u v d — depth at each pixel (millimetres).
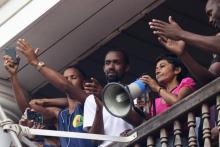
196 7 15141
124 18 15156
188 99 11906
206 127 11703
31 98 16375
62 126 13797
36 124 14297
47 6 15039
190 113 11883
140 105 12680
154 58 15727
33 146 12133
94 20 15188
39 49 15625
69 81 14000
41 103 14477
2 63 15773
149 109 12672
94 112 13352
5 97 15914
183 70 12867
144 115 12672
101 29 15336
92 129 13008
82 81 14305
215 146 11758
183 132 12016
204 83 12227
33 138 13992
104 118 13133
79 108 13789
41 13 15109
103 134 13016
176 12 15211
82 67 15961
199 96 11820
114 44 15594
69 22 15227
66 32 15391
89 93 13469
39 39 15500
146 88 12469
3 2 15617
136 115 12695
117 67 13586
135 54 15742
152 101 12688
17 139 11945
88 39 15516
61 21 15219
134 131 12336
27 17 15305
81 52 15734
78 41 15555
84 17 15133
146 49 15656
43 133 12086
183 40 12125
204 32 15609
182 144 11945
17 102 14641
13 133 11984
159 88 12375
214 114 12070
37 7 15195
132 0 14867
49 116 14367
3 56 15602
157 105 12719
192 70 12188
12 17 15500
